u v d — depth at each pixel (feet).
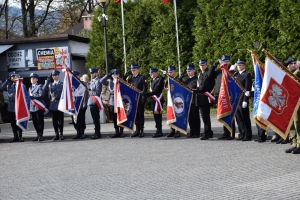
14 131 58.23
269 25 67.51
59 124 57.36
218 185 30.81
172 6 78.79
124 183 32.89
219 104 48.34
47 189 32.63
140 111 54.85
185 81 52.90
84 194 30.68
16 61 89.56
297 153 39.29
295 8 63.57
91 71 56.54
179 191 29.91
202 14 75.61
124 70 84.28
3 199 30.89
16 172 39.06
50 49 87.92
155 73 54.49
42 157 45.29
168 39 79.36
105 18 68.59
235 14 70.38
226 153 41.39
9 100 57.67
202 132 55.83
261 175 32.78
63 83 55.88
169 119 51.60
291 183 30.25
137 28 81.97
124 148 47.37
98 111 56.29
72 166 39.86
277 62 39.75
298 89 39.75
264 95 39.63
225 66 48.37
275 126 39.60
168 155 42.01
